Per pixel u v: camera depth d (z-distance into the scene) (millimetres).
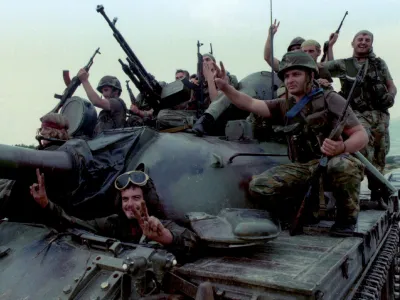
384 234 7344
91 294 3555
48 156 4676
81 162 4863
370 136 7832
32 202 5062
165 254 3580
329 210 6051
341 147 4578
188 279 3740
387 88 7926
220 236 4148
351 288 4586
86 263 3986
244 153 5477
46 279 3982
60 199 4980
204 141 5578
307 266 3773
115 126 8102
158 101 7398
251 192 5098
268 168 5621
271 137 6230
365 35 7676
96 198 4922
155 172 5070
